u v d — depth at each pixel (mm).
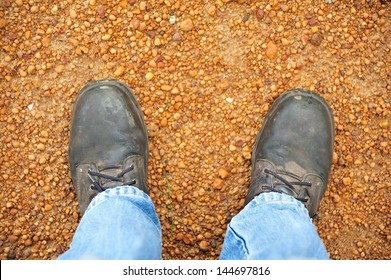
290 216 692
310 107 801
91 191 772
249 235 691
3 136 810
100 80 805
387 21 819
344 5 817
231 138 814
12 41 810
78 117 796
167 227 824
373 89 819
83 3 807
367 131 819
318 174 794
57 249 823
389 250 833
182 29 809
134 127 794
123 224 645
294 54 812
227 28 812
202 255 829
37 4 807
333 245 833
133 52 809
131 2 806
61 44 810
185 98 811
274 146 796
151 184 821
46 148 814
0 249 819
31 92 811
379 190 827
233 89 812
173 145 814
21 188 816
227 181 819
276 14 811
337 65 815
